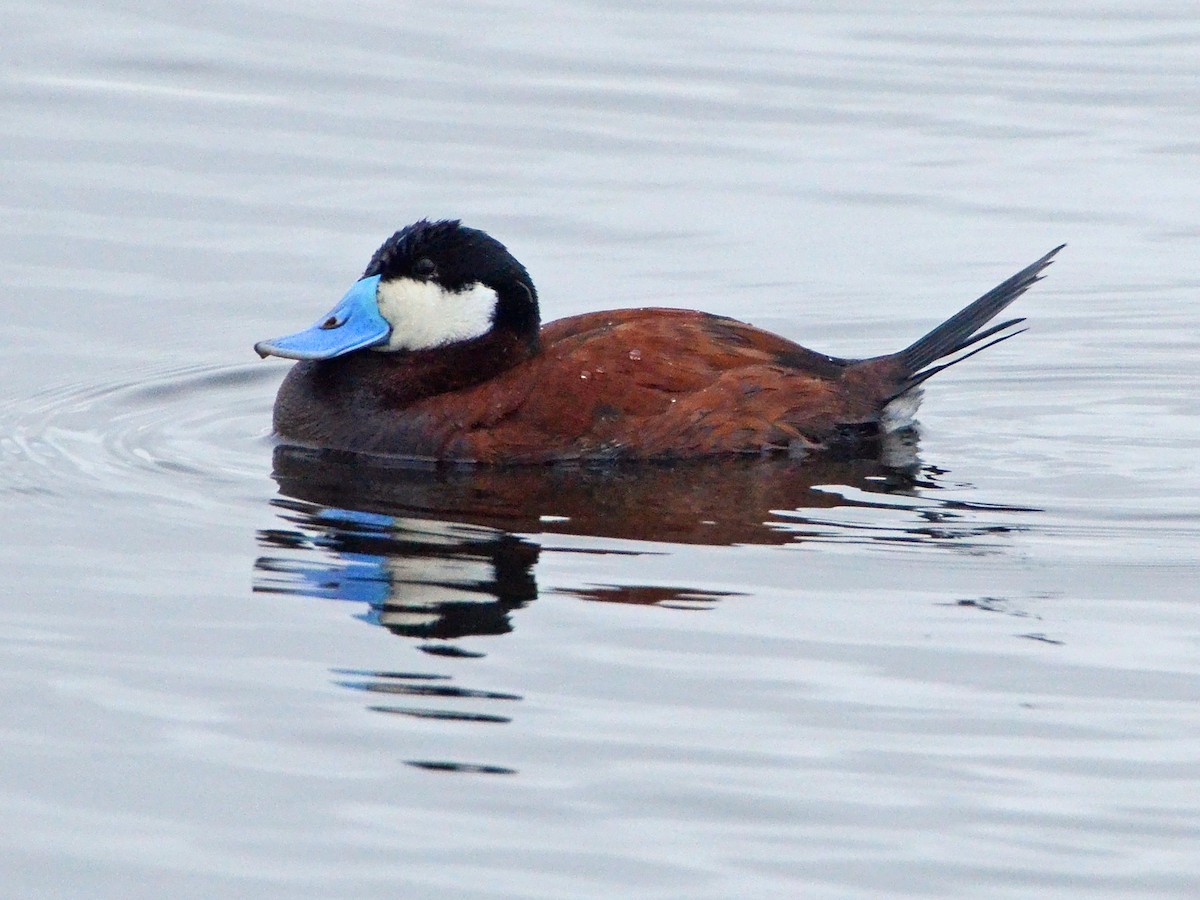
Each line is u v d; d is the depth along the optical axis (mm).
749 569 8969
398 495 10094
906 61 19234
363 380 11133
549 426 10688
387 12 20156
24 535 9344
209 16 19734
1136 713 7531
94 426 11352
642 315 11289
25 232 14695
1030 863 6539
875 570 8984
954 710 7547
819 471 10570
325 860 6516
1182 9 21125
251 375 12477
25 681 7727
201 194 15523
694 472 10539
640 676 7801
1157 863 6547
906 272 14430
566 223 15180
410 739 7281
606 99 17906
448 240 11125
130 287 13844
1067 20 20703
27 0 19984
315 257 14406
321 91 17891
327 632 8195
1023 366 12641
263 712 7480
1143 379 12414
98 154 16234
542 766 7105
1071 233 15133
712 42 19625
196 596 8570
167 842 6609
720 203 15656
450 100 17766
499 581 8781
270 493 10094
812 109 17812
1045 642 8156
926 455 10906
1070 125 17500
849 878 6453
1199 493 10203
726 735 7332
